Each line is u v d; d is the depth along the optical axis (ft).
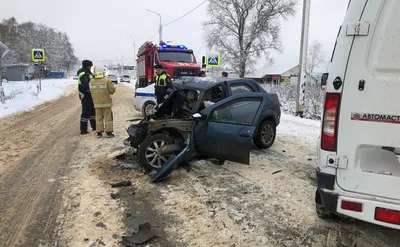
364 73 7.98
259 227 11.12
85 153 20.88
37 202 13.21
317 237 10.51
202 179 15.89
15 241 10.30
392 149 8.35
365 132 8.14
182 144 17.07
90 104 27.50
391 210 7.86
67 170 17.35
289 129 29.73
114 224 11.34
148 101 34.88
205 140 16.38
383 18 7.69
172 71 46.37
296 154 20.72
